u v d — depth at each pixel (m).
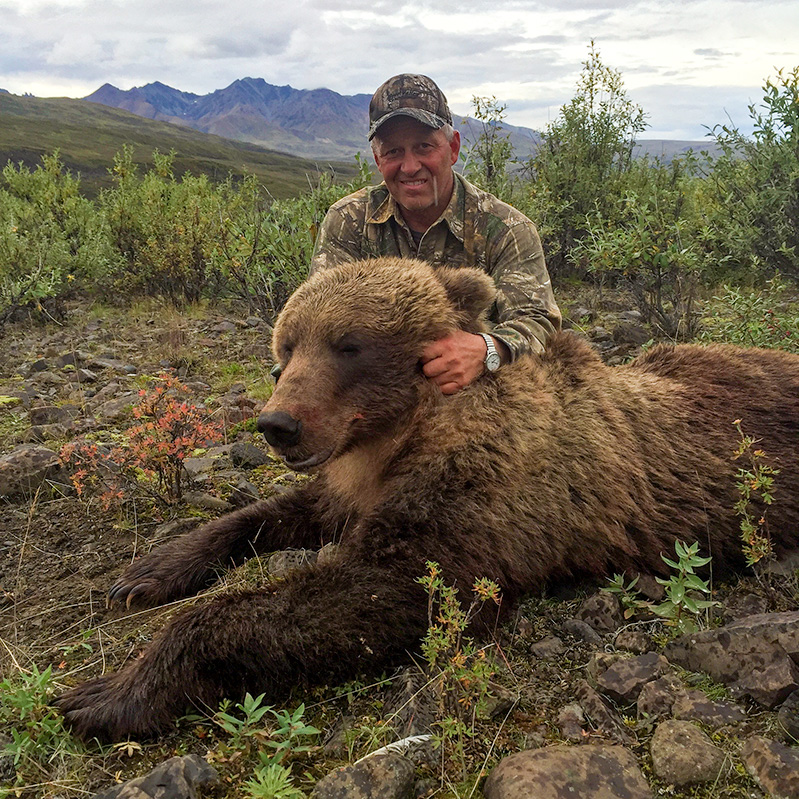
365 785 0.91
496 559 1.28
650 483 1.50
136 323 4.56
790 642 1.10
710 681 1.12
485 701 1.07
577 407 1.47
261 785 0.89
